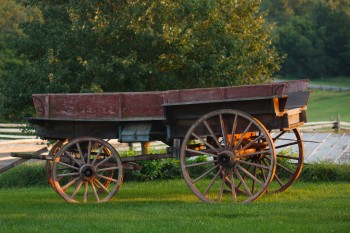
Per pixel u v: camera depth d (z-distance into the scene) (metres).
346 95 123.62
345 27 138.62
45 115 21.08
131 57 28.19
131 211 19.00
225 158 19.59
